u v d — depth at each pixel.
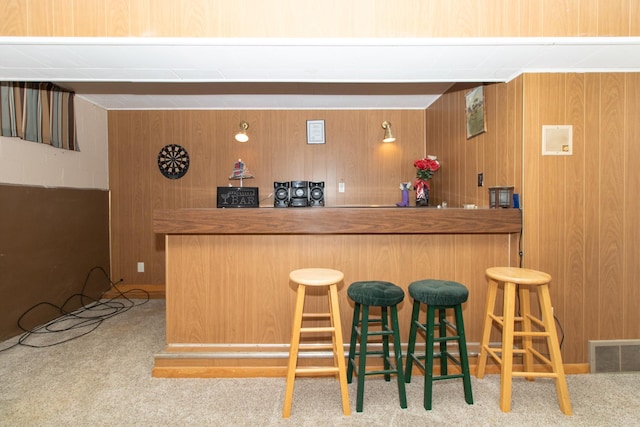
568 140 2.08
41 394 1.84
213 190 3.86
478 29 1.72
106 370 2.11
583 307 2.10
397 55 1.84
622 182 2.09
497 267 1.99
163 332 2.73
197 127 3.84
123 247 3.84
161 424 1.61
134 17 1.67
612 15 1.73
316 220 1.95
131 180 3.83
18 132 2.65
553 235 2.09
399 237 2.10
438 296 1.62
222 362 2.05
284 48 1.74
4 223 2.56
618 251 2.10
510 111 2.20
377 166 3.88
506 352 1.69
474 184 2.68
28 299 2.76
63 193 3.14
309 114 3.86
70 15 1.66
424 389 1.74
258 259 2.08
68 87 3.13
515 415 1.67
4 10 1.66
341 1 1.70
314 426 1.59
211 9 1.68
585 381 1.98
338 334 1.67
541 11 1.72
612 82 2.08
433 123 3.60
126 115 3.81
